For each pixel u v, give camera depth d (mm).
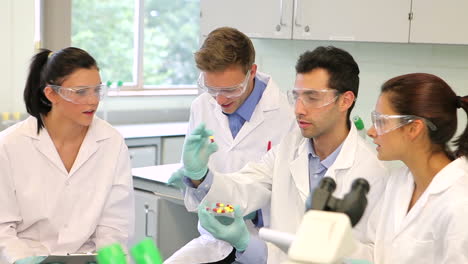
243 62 2375
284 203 2240
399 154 1821
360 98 3795
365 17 3303
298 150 2258
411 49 3547
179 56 5496
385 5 3221
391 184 1989
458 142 1845
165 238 3238
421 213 1812
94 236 2357
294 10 3582
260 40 4238
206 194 2238
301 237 967
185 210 3291
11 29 4031
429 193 1792
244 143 2645
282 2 3631
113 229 2359
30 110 2305
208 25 4086
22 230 2311
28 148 2285
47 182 2293
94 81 2197
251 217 2504
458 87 3379
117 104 4957
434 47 3451
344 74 2066
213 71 2355
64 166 2322
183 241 3314
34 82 2264
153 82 5371
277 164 2285
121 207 2395
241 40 2383
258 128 2641
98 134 2371
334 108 2086
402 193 1929
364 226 2068
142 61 5250
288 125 2633
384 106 1805
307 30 3545
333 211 1032
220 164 2682
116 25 5094
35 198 2268
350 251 982
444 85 1796
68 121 2283
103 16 5012
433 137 1797
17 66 4074
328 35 3461
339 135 2162
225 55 2322
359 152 2146
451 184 1764
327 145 2176
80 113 2199
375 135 1834
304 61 2094
